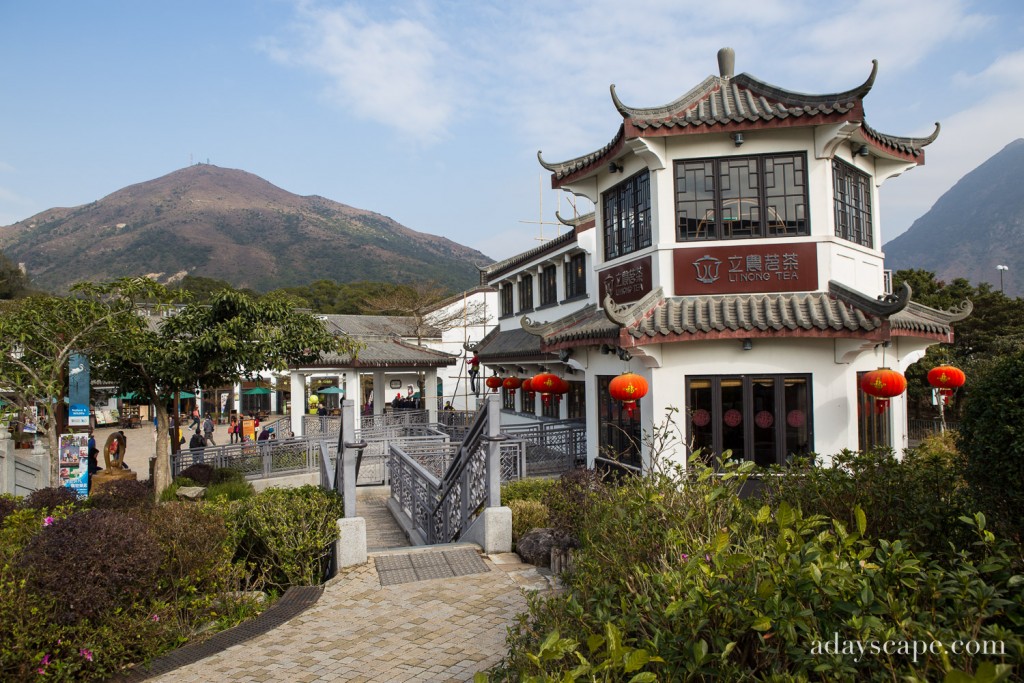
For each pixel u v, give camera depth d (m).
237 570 7.46
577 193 13.75
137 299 13.50
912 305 12.35
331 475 11.98
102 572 5.86
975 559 4.46
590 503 6.89
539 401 22.22
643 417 11.05
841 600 2.93
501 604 7.01
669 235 11.12
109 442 17.02
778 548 3.20
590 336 11.41
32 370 11.64
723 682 2.88
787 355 10.51
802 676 2.68
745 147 10.98
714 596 3.09
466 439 10.07
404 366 28.59
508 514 8.99
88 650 5.49
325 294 79.19
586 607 3.94
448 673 5.37
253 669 5.57
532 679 2.90
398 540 13.15
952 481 5.32
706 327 10.02
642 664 2.63
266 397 51.72
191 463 18.02
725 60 12.83
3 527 8.39
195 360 14.20
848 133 10.46
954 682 2.11
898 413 12.27
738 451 10.54
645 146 10.90
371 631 6.37
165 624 6.23
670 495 4.91
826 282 10.72
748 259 10.91
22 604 5.36
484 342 27.58
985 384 4.98
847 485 5.50
